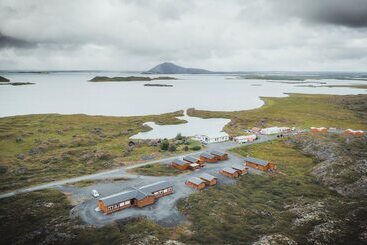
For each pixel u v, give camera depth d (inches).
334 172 3922.2
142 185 3676.2
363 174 3725.4
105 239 2426.2
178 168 4347.9
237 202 3201.3
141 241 2308.1
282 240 2268.7
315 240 2319.1
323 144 5285.4
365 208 2758.4
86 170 4261.8
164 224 2701.8
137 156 4968.0
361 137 5949.8
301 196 3380.9
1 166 4296.3
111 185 3673.7
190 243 2333.9
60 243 2390.5
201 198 3253.0
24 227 2659.9
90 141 6171.3
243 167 4210.1
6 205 3080.7
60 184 3710.6
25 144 5890.8
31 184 3703.3
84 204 3125.0
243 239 2417.6
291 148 5620.1
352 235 2352.4
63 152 5118.1
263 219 2829.7
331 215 2696.9
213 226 2635.3
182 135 7145.7
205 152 4965.6
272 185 3752.5
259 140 6181.1
